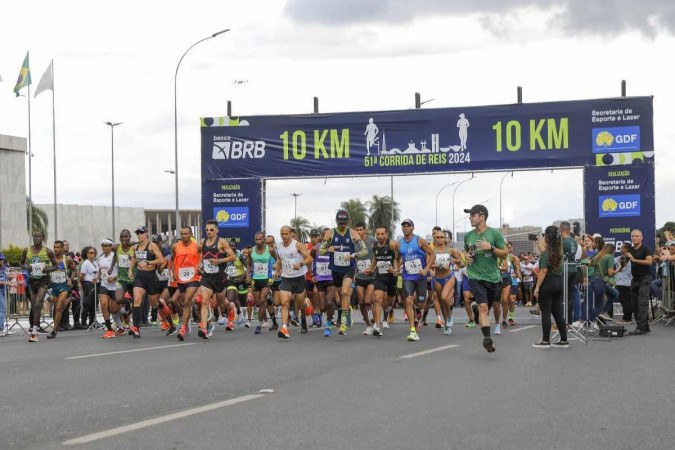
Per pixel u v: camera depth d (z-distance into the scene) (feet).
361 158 91.66
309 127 92.73
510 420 25.08
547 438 22.48
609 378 34.99
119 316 66.33
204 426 24.06
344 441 21.95
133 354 47.06
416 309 70.69
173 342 56.80
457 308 119.44
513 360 42.16
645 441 22.18
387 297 71.15
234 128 94.07
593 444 21.76
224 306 73.00
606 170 86.94
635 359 42.78
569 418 25.46
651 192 86.28
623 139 86.79
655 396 29.99
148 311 80.74
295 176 93.15
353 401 28.63
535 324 74.84
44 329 73.67
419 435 22.76
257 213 93.76
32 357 46.39
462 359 42.70
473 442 21.90
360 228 66.18
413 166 90.58
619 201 86.74
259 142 93.71
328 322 61.93
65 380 35.24
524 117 88.38
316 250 71.61
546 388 31.89
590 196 87.30
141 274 62.80
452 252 65.10
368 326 63.52
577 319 66.03
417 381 33.91
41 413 26.71
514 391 31.07
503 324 71.31
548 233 49.85
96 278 72.59
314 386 32.53
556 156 87.76
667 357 43.88
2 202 266.77
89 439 22.26
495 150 88.94
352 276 61.11
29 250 62.18
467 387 32.14
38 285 61.82
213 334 65.77
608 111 86.99
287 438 22.33
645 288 61.36
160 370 38.65
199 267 59.62
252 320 87.25
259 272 68.80
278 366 39.88
